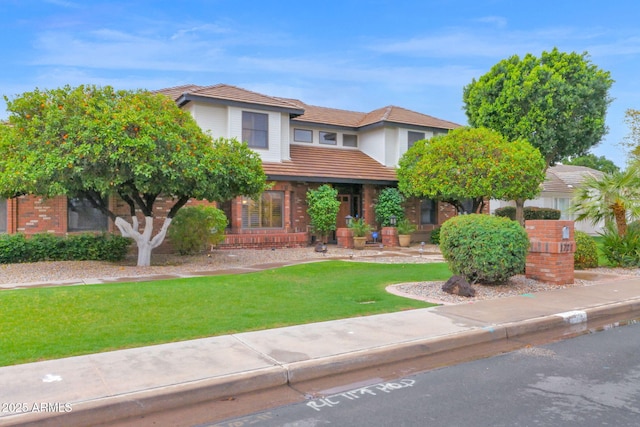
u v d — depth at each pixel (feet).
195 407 14.40
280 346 18.79
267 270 40.86
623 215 46.68
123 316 23.00
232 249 59.31
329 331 21.04
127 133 35.17
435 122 82.64
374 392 15.53
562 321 24.38
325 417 13.64
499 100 83.76
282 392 15.58
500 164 60.23
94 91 38.42
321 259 51.03
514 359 19.01
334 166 71.10
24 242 44.57
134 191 41.06
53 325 21.22
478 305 26.84
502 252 30.71
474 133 63.77
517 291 31.35
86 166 34.19
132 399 13.78
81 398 13.67
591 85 79.82
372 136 79.61
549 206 98.27
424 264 46.06
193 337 19.92
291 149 72.95
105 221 54.08
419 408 14.23
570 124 79.87
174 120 40.29
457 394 15.31
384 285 33.30
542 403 14.58
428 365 18.30
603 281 36.27
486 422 13.24
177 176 36.81
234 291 29.81
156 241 44.65
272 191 65.21
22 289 29.89
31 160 33.09
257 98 65.31
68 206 52.13
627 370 17.67
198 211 51.16
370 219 74.28
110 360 16.94
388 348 18.69
